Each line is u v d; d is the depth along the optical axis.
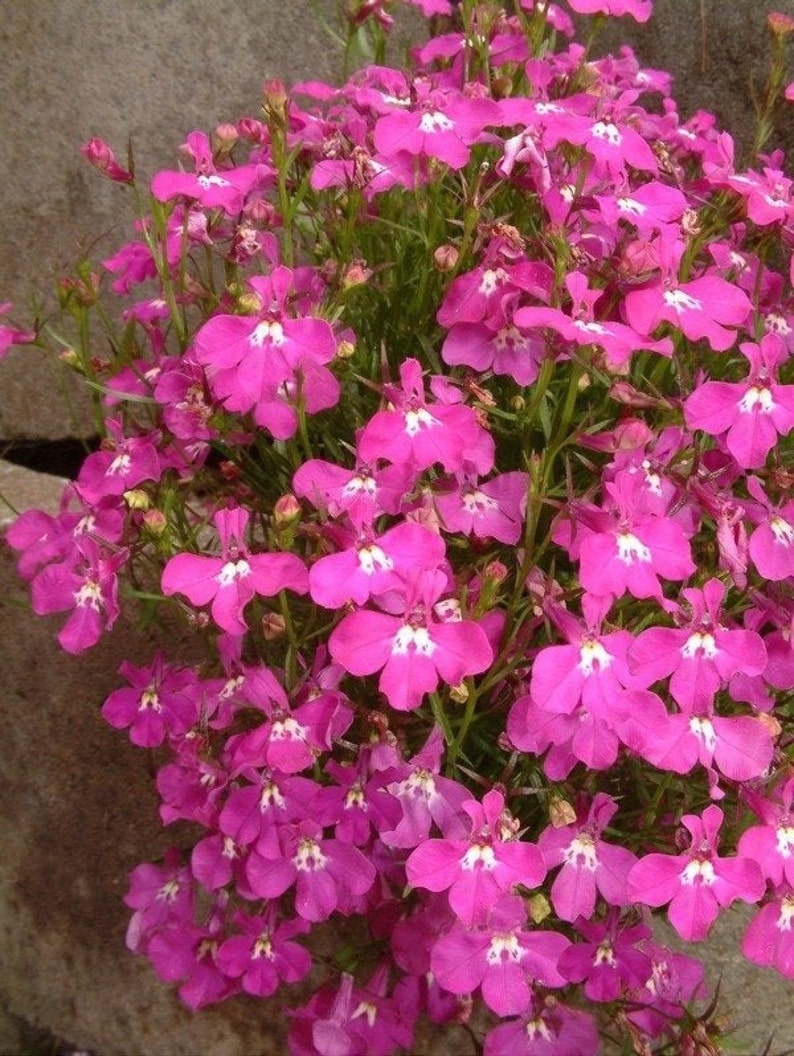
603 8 0.15
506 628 0.13
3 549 0.18
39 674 0.18
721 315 0.13
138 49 0.21
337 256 0.16
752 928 0.13
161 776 0.15
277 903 0.15
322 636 0.15
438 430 0.13
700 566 0.15
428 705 0.14
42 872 0.19
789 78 0.19
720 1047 0.15
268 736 0.13
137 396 0.14
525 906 0.13
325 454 0.16
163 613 0.18
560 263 0.13
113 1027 0.19
